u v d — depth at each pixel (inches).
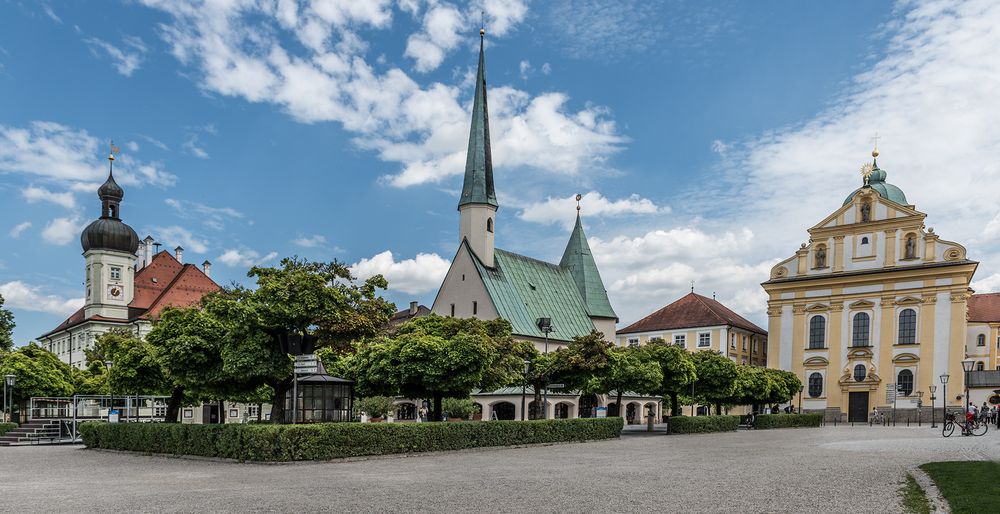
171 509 622.2
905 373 3208.7
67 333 4416.8
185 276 4170.8
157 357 1354.6
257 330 1202.6
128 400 2054.6
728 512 601.9
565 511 607.8
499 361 1649.9
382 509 618.2
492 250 3240.7
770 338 3592.5
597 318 3553.2
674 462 1096.8
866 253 3376.0
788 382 3208.7
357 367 1533.0
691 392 2481.5
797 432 2255.2
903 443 1514.5
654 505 641.0
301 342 1214.3
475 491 735.1
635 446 1535.4
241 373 1193.4
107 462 1142.3
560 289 3503.9
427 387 1444.4
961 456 1126.4
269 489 753.0
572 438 1708.9
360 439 1176.2
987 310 4205.2
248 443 1096.2
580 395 2942.9
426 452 1295.5
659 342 2492.6
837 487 757.9
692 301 4306.1
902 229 3289.9
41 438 1834.4
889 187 3538.4
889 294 3282.5
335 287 1306.6
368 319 1317.7
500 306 3046.3
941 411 3093.0
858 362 3334.2
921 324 3191.4
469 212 3206.2
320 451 1116.5
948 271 3134.8
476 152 3238.2
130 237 4143.7
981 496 629.3
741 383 2684.5
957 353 3085.6
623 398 3243.1
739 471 941.8
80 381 2513.5
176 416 1646.2
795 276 3567.9
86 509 626.8
